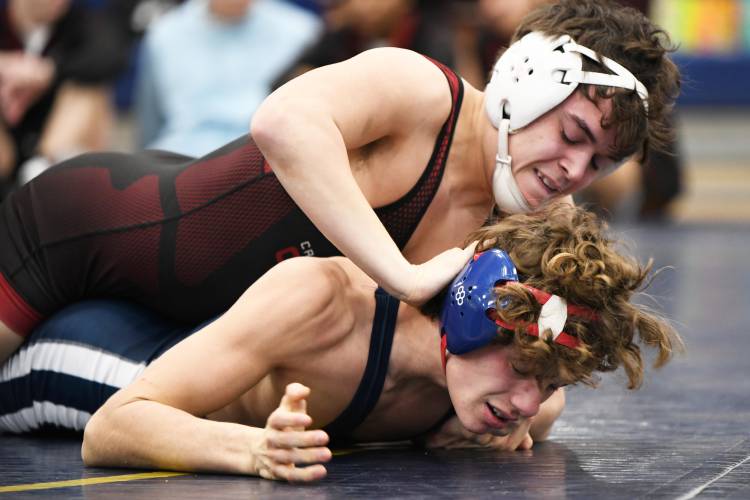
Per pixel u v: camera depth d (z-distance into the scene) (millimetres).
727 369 7035
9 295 5328
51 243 5328
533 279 4152
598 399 6027
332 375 4441
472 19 14492
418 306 4434
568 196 5188
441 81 4887
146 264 5191
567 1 4875
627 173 16438
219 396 4312
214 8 11969
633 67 4730
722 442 4867
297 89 4602
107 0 13969
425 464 4406
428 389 4590
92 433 4332
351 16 10672
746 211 20797
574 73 4660
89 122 11070
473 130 4945
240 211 5082
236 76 12031
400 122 4809
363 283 4574
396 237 4957
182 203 5188
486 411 4234
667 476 4176
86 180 5398
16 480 4125
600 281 4121
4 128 10695
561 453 4664
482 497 3814
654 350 7828
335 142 4520
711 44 20812
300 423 3896
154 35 12070
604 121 4664
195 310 5195
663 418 5480
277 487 3953
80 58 10977
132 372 4949
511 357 4145
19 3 10906
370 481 4066
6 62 10656
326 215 4449
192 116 11969
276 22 12172
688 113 21000
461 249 4496
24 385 5230
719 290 11547
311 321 4340
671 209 19344
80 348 5066
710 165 21094
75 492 3881
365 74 4727
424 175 4898
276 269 4438
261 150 4574
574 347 4117
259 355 4316
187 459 4164
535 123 4742
